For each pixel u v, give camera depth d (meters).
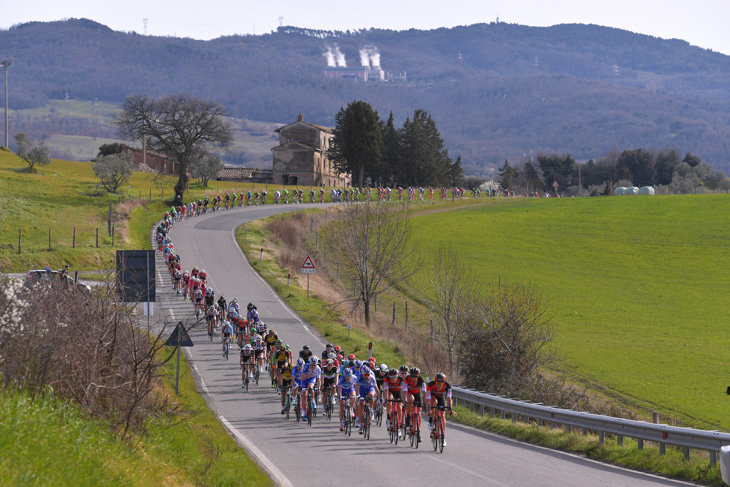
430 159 186.75
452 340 49.44
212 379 42.69
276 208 127.50
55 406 16.84
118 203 110.31
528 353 41.34
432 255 98.38
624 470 21.59
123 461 15.67
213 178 143.88
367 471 21.23
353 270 85.88
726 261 93.25
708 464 20.53
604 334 63.50
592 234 112.88
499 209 141.62
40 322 19.16
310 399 30.97
